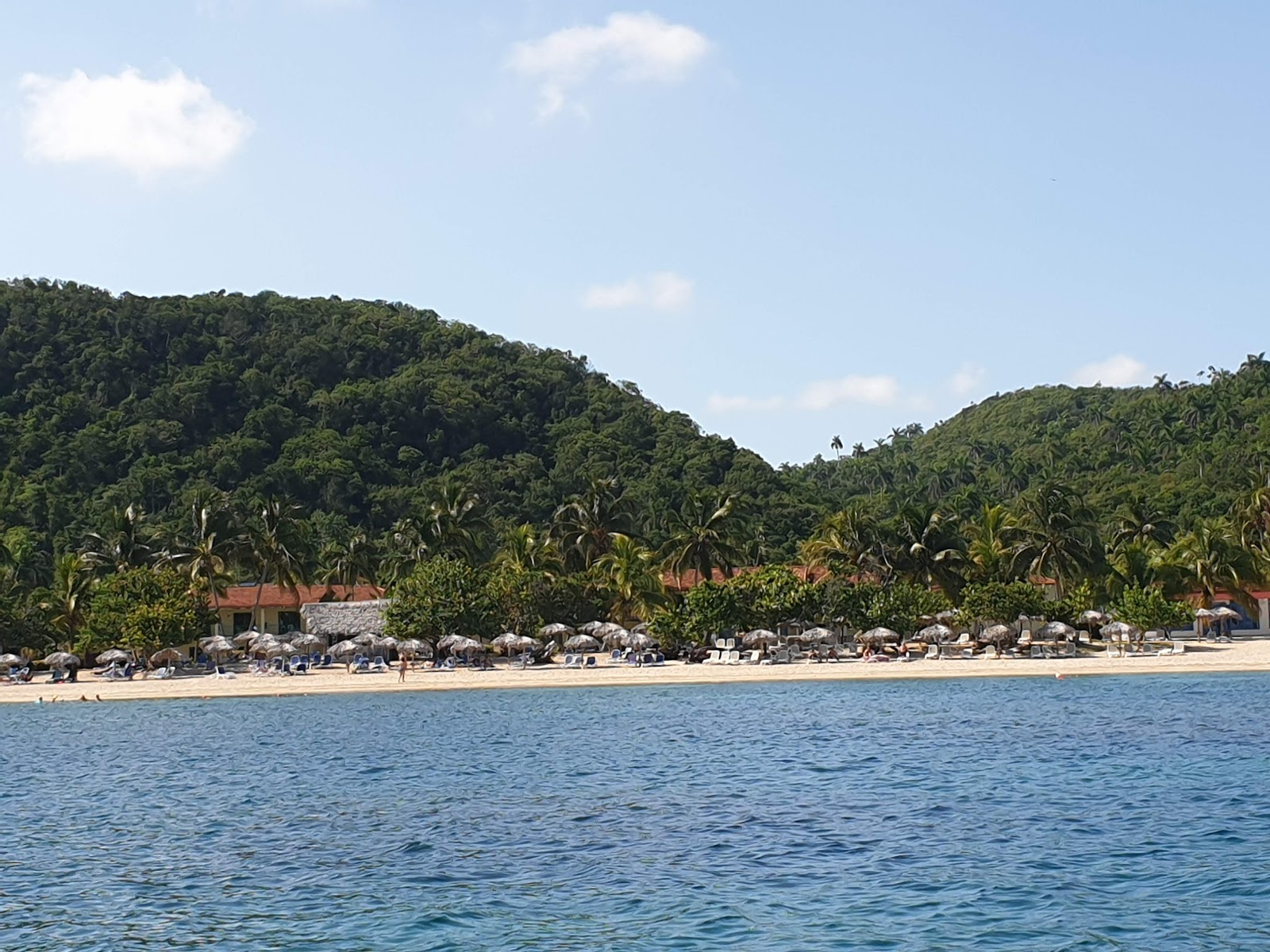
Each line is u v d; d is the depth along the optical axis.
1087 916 25.03
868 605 92.50
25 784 46.59
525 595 96.94
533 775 44.47
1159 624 94.19
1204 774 40.69
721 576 125.50
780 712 63.81
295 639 96.19
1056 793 38.12
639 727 58.69
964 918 25.11
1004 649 92.31
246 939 24.88
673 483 174.75
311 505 164.00
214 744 57.09
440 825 35.66
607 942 24.12
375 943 24.39
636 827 34.62
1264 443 194.88
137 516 118.00
